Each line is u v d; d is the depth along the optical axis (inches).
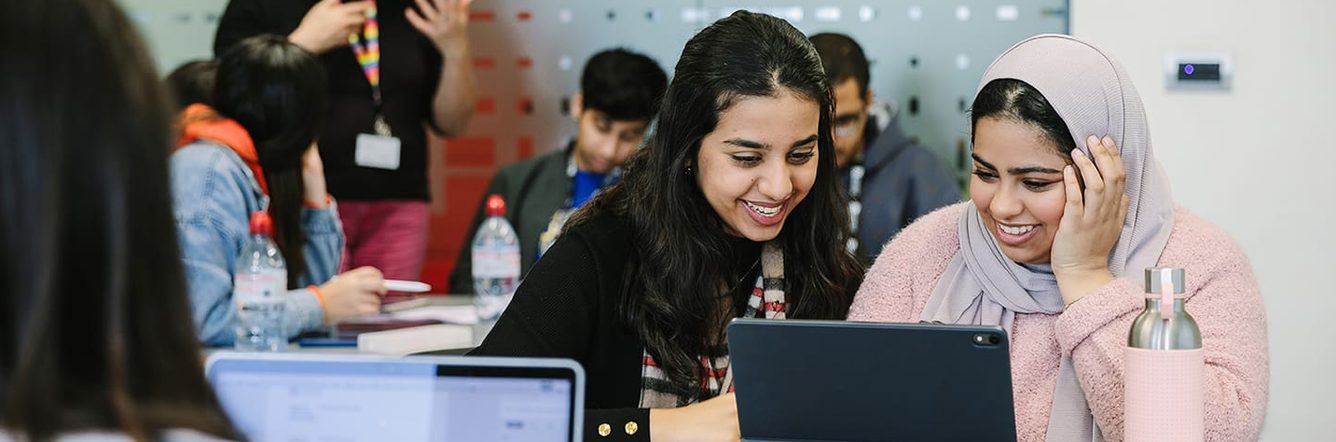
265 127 111.1
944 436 54.1
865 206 141.5
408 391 46.8
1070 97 64.2
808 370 53.9
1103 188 63.9
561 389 46.9
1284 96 135.6
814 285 74.4
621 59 145.8
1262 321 66.0
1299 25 134.9
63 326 29.2
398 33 159.2
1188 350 55.3
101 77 29.1
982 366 52.1
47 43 28.5
